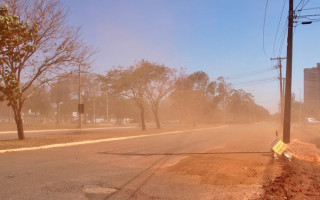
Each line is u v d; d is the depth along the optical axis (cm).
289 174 1017
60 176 1007
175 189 854
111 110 9069
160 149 1869
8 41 1501
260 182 938
